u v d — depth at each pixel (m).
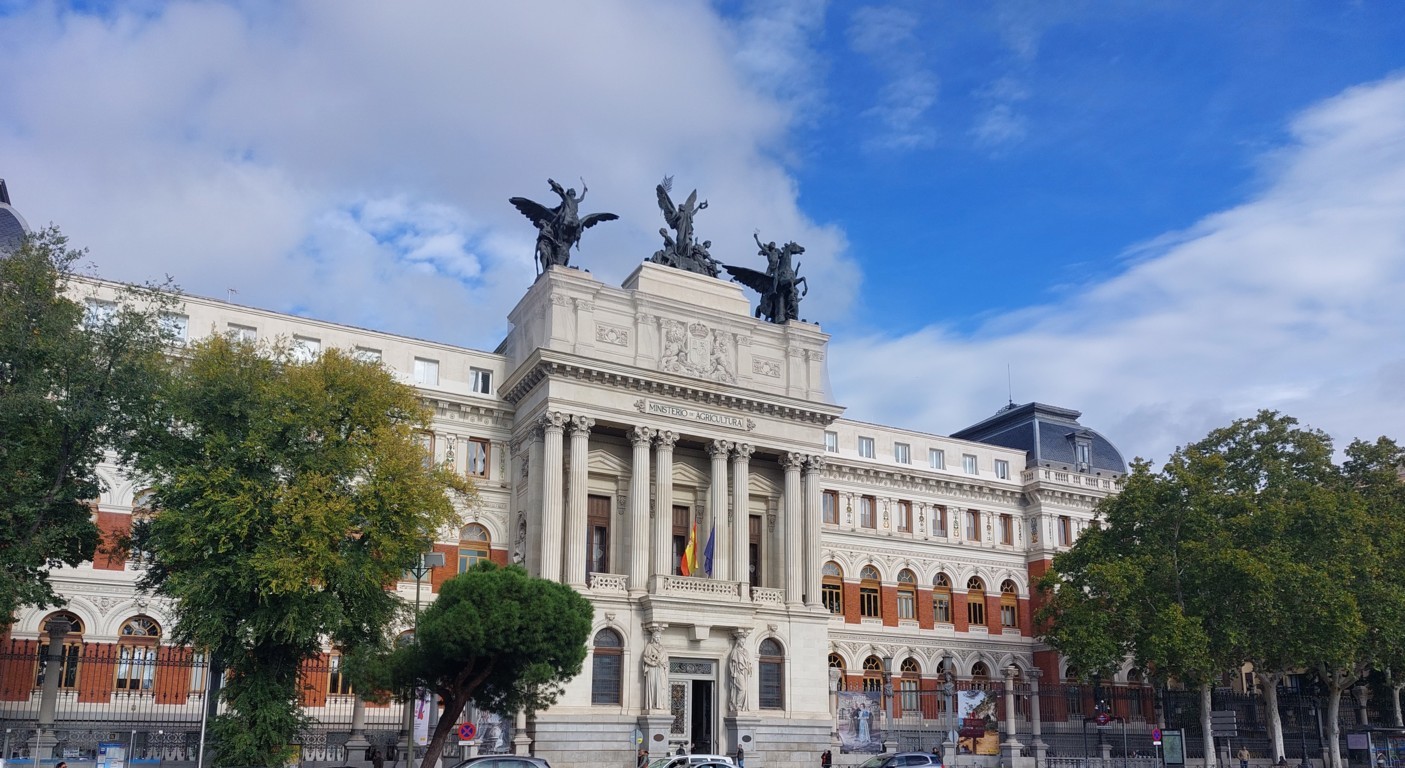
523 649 49.53
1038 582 85.31
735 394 79.50
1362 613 78.25
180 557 50.66
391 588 63.34
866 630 92.56
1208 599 77.00
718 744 73.81
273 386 53.53
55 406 49.44
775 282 87.56
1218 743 90.44
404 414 58.19
